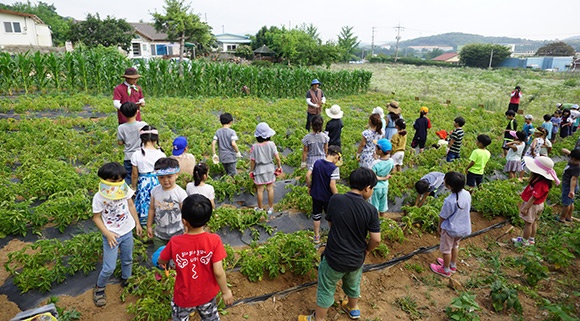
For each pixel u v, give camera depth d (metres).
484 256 6.15
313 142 6.52
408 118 16.89
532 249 5.52
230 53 53.81
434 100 23.72
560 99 26.34
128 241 4.26
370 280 5.23
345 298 4.79
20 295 4.29
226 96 20.12
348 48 65.12
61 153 8.35
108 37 39.16
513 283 5.42
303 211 6.80
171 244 3.24
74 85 16.59
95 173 7.36
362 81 26.17
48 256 4.62
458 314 4.34
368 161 7.30
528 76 43.56
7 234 5.34
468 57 70.75
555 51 79.44
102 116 12.59
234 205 7.19
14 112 12.12
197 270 3.24
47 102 13.10
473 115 18.70
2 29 34.88
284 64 44.59
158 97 17.80
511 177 9.66
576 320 4.02
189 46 46.22
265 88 21.92
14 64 14.66
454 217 5.16
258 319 4.30
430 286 5.27
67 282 4.52
